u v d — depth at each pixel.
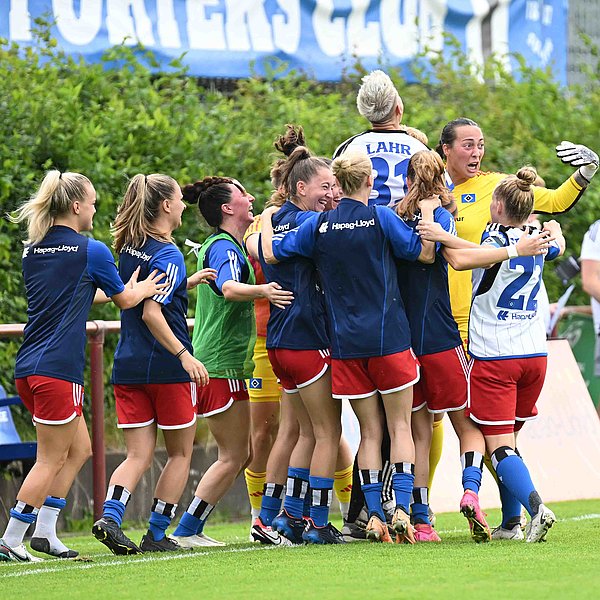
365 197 24.27
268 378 27.58
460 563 21.14
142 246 25.02
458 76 47.28
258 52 45.91
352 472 26.73
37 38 41.12
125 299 23.92
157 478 33.62
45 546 25.30
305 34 46.88
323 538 24.89
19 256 34.84
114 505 24.62
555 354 38.47
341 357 24.09
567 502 35.84
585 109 46.97
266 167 38.94
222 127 39.47
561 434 37.38
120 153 37.00
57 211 24.25
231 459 26.17
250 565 21.80
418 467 25.20
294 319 24.62
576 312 41.09
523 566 20.62
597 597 17.47
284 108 41.41
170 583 20.11
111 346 35.78
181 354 24.45
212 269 25.36
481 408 24.53
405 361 23.94
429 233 23.62
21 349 24.36
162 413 24.97
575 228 43.66
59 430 23.98
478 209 27.53
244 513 34.62
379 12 48.31
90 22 43.06
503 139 44.75
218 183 26.11
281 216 25.17
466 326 27.09
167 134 37.75
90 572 21.95
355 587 18.84
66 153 35.66
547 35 52.50
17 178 34.88
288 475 25.47
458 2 49.91
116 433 34.91
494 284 24.39
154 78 42.53
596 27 58.28
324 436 24.84
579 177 26.70
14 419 34.44
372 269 23.86
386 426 26.30
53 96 36.44
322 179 25.03
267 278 25.42
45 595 19.30
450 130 27.44
